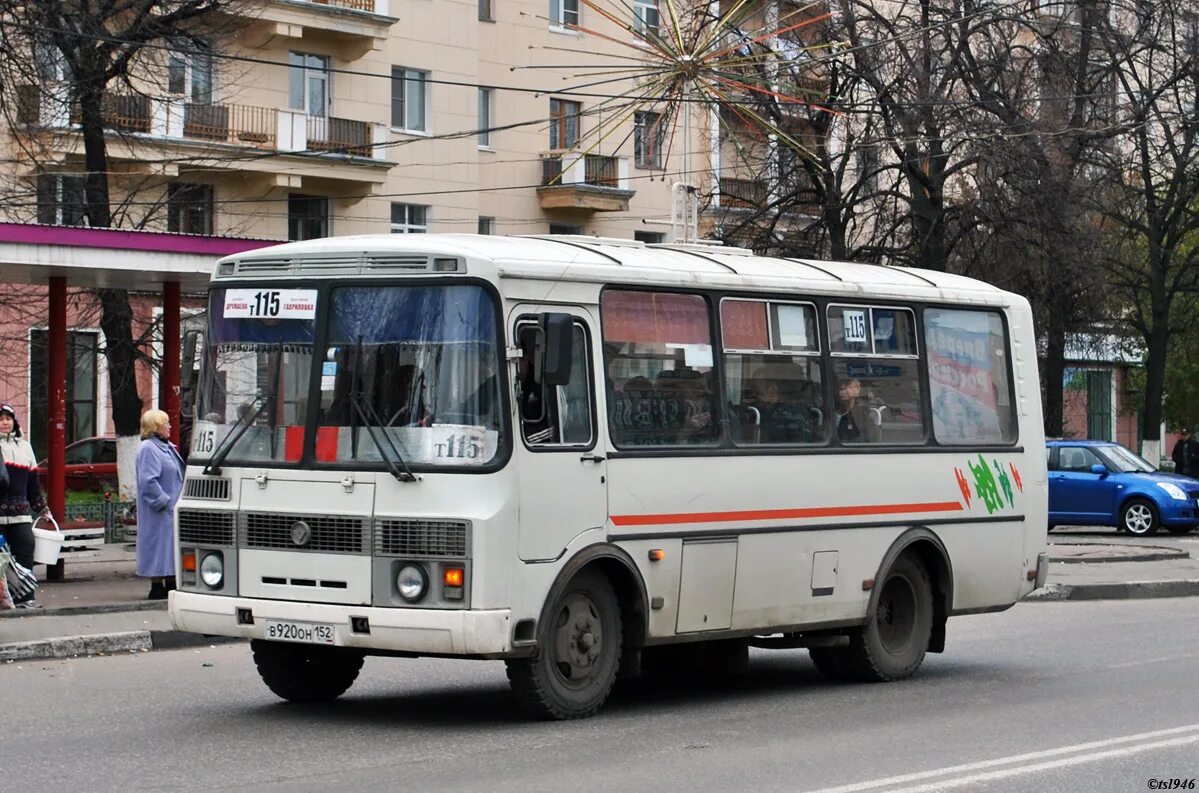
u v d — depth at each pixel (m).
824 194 35.09
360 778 8.69
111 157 33.88
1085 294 36.75
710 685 13.02
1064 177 34.75
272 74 38.59
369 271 10.40
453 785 8.51
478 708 11.33
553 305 10.51
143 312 35.28
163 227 35.34
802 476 12.20
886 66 34.09
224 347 10.88
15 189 31.84
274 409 10.58
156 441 16.45
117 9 26.88
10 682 12.48
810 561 12.25
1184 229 42.12
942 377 13.69
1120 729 10.67
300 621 10.21
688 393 11.44
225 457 10.66
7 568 15.66
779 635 12.60
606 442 10.73
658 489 11.05
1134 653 15.07
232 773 8.82
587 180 44.72
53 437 19.14
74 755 9.38
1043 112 34.66
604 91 45.75
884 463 12.94
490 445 9.98
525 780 8.66
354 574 10.07
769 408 12.08
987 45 35.06
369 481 10.08
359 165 39.28
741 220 37.00
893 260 35.56
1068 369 50.97
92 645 14.19
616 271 10.95
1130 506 31.28
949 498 13.52
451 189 42.66
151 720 10.70
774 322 12.23
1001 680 13.26
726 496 11.56
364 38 39.88
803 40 33.91
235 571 10.54
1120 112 41.03
